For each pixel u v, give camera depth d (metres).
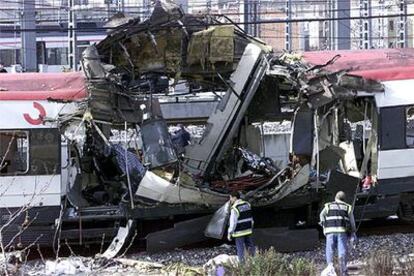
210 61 55.12
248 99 55.12
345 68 57.50
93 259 49.09
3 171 49.56
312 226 56.50
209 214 53.56
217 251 52.53
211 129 55.38
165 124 51.91
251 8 135.25
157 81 56.12
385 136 56.44
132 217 51.72
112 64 53.44
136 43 53.59
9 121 50.12
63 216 51.16
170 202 52.03
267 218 55.03
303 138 53.09
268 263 32.62
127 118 51.19
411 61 59.78
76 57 116.25
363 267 40.00
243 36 56.28
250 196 52.69
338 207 42.03
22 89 51.81
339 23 116.12
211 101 71.06
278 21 57.31
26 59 119.88
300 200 54.50
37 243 50.34
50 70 146.88
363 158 57.50
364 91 54.78
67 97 51.19
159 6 53.91
